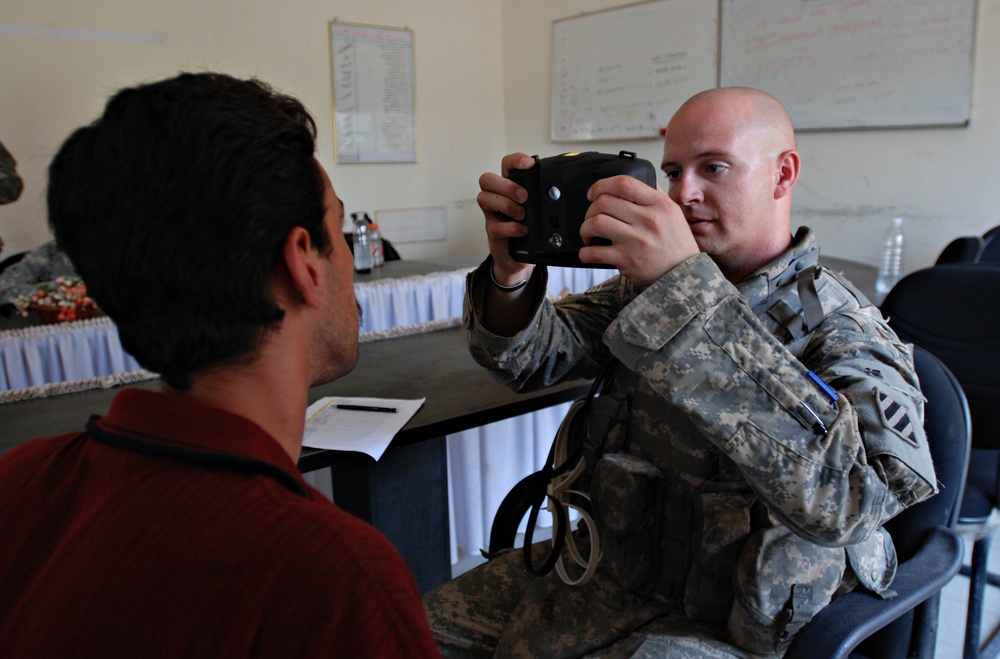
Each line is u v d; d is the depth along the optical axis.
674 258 0.81
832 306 0.97
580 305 1.22
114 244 0.43
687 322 0.80
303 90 4.64
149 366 0.47
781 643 0.89
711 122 0.99
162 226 0.43
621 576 1.02
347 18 4.71
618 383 1.13
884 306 1.77
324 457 1.12
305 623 0.39
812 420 0.79
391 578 0.41
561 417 2.25
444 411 1.31
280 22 4.50
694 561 0.96
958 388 1.05
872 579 0.91
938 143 3.13
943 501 1.03
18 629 0.41
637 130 4.48
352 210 4.94
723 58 3.90
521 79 5.27
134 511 0.42
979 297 1.63
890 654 1.01
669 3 4.12
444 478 1.48
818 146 3.58
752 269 1.05
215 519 0.41
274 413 0.50
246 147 0.44
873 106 3.30
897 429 0.82
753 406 0.80
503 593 1.17
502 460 2.15
